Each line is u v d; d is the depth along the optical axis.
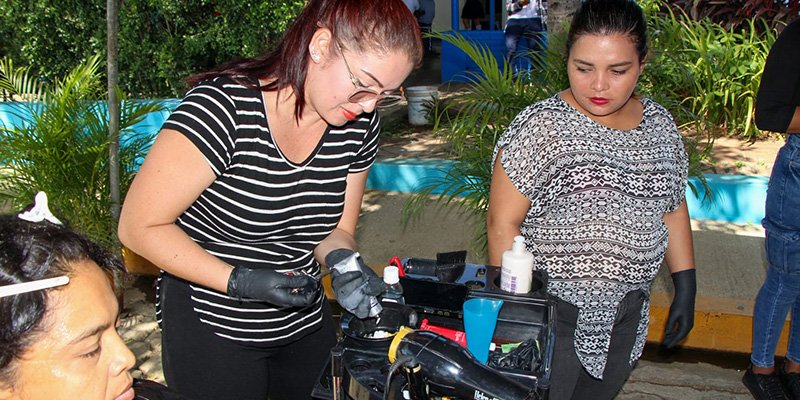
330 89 1.69
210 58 7.50
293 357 2.23
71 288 1.11
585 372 2.33
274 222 1.93
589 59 1.98
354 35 1.61
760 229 4.69
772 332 3.05
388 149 6.30
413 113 7.05
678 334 2.39
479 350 1.69
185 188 1.74
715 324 3.74
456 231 4.79
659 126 2.17
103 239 3.91
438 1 12.38
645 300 2.29
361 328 1.66
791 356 3.08
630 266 2.14
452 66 9.40
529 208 2.21
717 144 5.73
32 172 3.82
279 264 2.03
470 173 3.86
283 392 2.34
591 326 2.20
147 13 7.31
